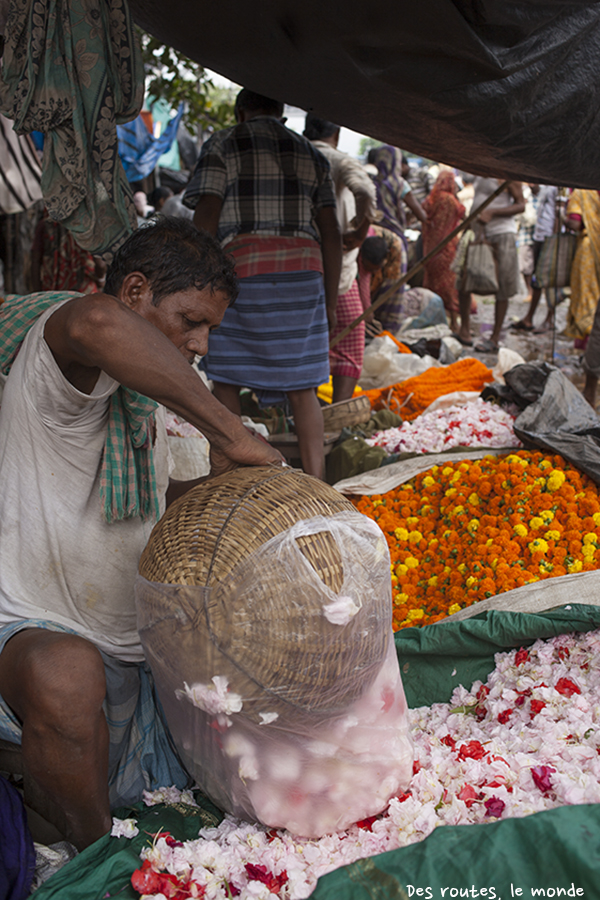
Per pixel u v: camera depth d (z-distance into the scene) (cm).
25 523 178
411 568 280
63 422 173
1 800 166
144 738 193
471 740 190
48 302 181
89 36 225
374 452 355
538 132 230
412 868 139
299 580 151
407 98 212
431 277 913
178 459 339
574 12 209
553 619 221
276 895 149
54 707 155
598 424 316
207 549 156
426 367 558
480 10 186
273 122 335
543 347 855
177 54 585
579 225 696
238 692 153
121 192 246
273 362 339
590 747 181
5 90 233
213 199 333
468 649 227
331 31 194
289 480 167
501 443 346
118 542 185
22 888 164
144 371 157
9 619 178
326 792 163
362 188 466
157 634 161
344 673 157
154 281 168
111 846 168
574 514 264
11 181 583
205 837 172
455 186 904
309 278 337
